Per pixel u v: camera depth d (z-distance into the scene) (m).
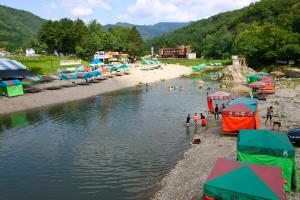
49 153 32.16
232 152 28.12
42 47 145.12
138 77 108.00
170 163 27.88
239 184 15.08
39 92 69.12
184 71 143.75
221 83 94.31
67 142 35.91
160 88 86.75
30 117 50.22
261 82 65.19
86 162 29.05
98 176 25.67
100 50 156.50
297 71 95.31
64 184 24.41
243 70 104.75
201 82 97.50
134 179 24.72
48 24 144.38
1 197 22.55
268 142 20.69
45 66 102.62
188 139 35.16
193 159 27.38
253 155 20.70
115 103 62.31
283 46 118.56
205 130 38.47
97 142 35.38
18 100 60.44
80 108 57.38
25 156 31.52
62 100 66.06
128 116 49.31
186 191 21.09
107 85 87.62
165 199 20.28
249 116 33.97
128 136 37.50
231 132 34.94
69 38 145.00
